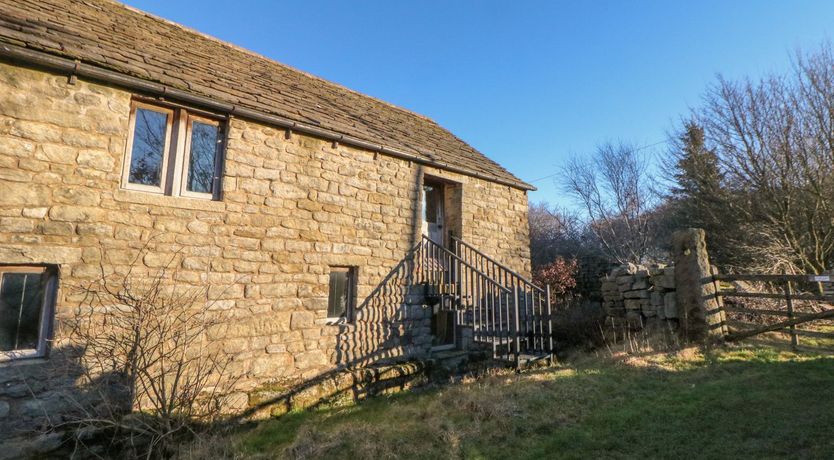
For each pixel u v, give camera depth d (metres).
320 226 6.33
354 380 6.14
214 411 4.78
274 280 5.75
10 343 4.09
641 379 5.53
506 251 9.34
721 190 15.23
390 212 7.30
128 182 4.92
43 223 4.23
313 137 6.43
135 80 4.78
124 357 4.45
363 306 6.71
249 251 5.57
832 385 4.61
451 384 6.82
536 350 7.19
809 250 13.11
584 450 3.68
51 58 4.29
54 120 4.39
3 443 3.85
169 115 5.30
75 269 4.36
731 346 6.49
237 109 5.52
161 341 4.34
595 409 4.65
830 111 12.35
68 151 4.45
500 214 9.39
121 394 4.47
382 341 6.90
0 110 4.12
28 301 4.23
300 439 4.36
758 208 14.09
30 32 4.50
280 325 5.74
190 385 4.46
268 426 5.00
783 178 13.25
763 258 12.83
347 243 6.63
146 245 4.80
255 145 5.80
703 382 5.21
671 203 18.19
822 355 5.74
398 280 7.25
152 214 4.89
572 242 23.14
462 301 7.14
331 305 6.54
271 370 5.58
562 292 14.07
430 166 8.09
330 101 8.20
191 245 5.12
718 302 6.93
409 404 5.70
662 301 7.48
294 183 6.12
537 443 3.90
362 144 6.87
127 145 4.96
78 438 3.99
